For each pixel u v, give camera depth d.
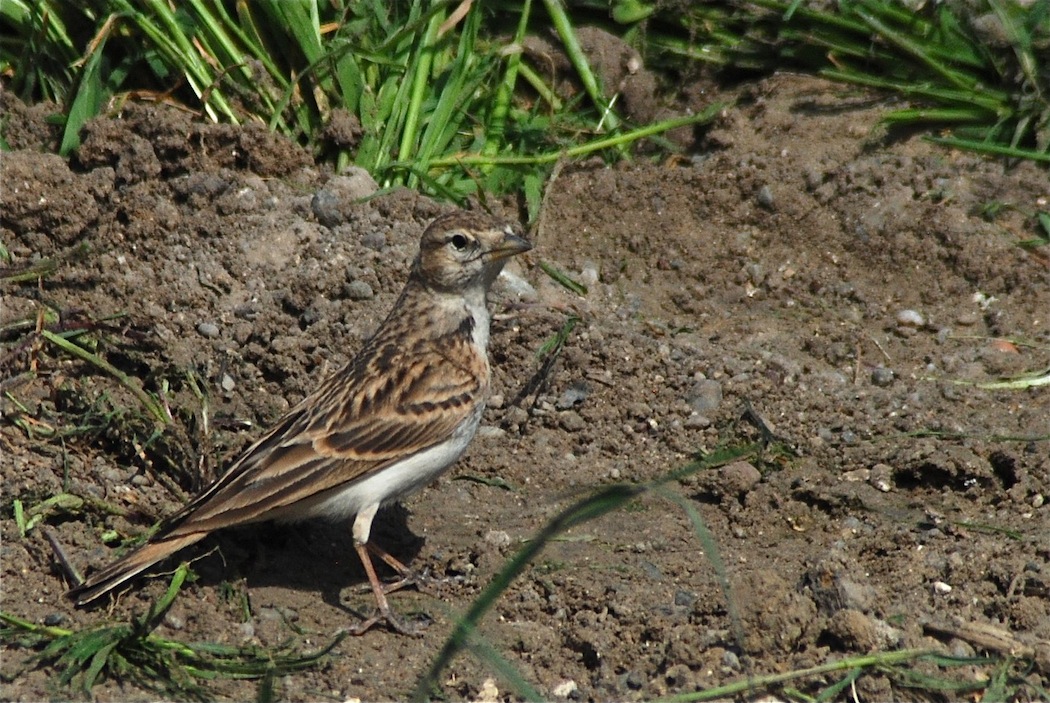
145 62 14.27
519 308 12.83
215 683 9.40
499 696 9.51
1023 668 9.72
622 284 13.97
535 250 13.95
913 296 13.95
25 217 12.56
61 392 11.59
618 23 16.09
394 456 10.30
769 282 14.03
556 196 14.62
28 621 9.67
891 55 15.70
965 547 10.89
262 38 14.41
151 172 13.12
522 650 9.92
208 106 13.95
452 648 8.30
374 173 13.98
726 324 13.63
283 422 10.44
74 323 11.92
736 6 16.20
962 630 10.01
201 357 12.11
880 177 14.57
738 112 15.41
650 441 12.21
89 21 14.27
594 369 12.57
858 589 9.98
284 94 14.17
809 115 15.35
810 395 12.54
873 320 13.72
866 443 12.11
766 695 9.52
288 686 9.40
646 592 10.35
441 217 10.97
